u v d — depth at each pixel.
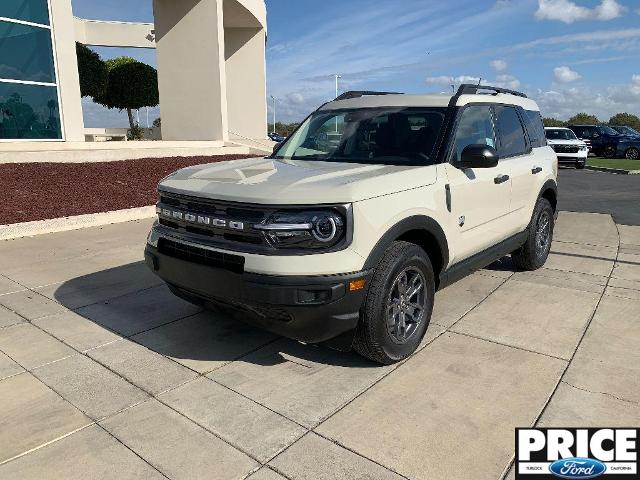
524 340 3.93
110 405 3.05
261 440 2.72
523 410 2.99
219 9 18.02
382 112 4.44
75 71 13.75
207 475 2.46
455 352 3.72
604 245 7.12
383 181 3.32
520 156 5.23
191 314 4.48
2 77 12.39
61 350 3.78
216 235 3.29
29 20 12.73
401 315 3.51
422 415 2.93
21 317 4.41
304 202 3.02
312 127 4.79
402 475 2.46
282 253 3.00
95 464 2.54
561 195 12.59
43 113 13.32
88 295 4.97
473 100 4.48
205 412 2.98
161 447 2.67
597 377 3.37
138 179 11.07
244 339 3.97
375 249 3.18
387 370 3.47
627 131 26.84
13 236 7.34
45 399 3.11
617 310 4.55
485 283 5.35
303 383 3.30
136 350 3.78
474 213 4.23
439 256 3.90
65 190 9.41
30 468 2.51
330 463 2.54
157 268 3.67
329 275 3.00
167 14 18.23
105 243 7.12
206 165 4.18
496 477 2.45
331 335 3.18
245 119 25.83
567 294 4.99
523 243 5.46
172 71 18.59
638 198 11.99
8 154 10.41
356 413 2.96
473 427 2.82
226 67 25.44
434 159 3.90
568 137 21.36
